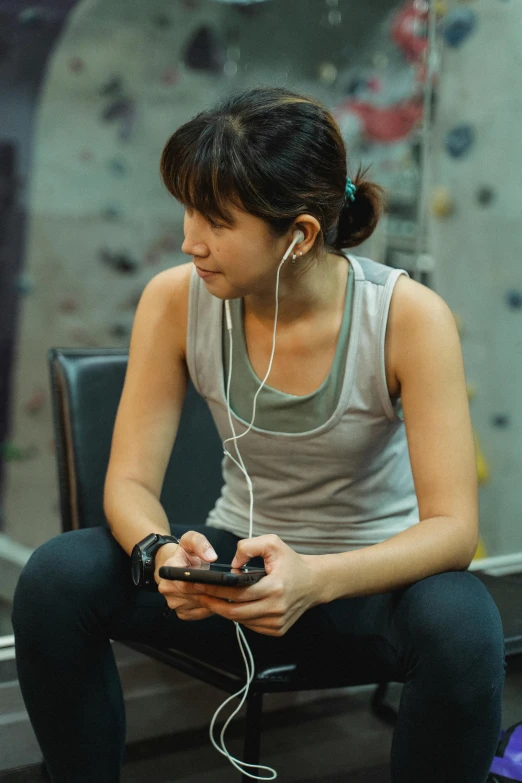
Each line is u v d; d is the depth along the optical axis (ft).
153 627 3.41
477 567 6.22
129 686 4.87
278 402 3.55
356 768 4.58
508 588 4.25
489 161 6.79
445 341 3.43
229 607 2.86
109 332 8.52
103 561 3.30
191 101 8.18
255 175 2.95
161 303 3.81
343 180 3.27
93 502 4.16
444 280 7.10
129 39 7.86
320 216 3.20
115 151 8.17
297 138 3.04
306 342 3.54
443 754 2.97
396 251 6.86
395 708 5.27
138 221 8.45
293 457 3.59
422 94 6.84
